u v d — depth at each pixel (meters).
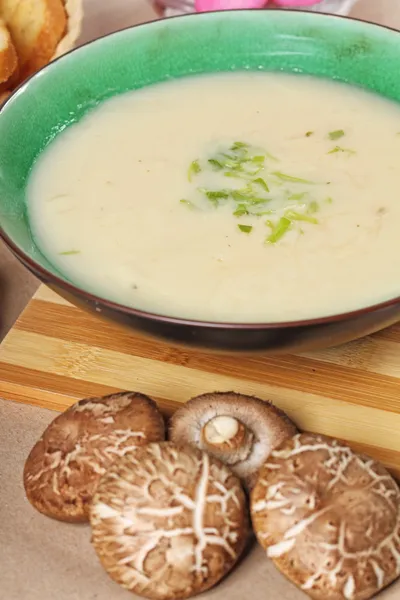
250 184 0.55
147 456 0.45
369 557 0.43
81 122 0.59
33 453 0.48
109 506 0.44
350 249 0.51
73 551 0.46
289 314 0.48
